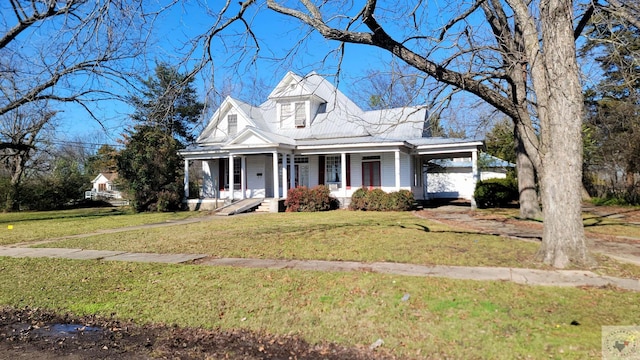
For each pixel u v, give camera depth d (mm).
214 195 26453
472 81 7520
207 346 4324
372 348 4020
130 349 4324
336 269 7066
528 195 15867
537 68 7379
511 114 7719
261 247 9594
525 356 3627
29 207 31391
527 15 7520
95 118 10508
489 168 31250
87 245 10930
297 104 25812
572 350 3682
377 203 20422
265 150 21922
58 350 4359
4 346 4512
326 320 4746
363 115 25359
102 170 66875
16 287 6809
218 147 24438
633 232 11383
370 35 7504
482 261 7363
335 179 24391
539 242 9344
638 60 7047
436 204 25766
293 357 3971
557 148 6922
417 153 22359
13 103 9539
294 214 19438
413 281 6035
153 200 23844
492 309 4773
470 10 7867
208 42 7523
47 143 27578
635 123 20406
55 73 8961
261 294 5777
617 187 23984
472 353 3748
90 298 6059
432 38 7516
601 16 6953
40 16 7812
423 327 4371
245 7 7543
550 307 4789
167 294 6051
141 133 23906
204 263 8008
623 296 5148
